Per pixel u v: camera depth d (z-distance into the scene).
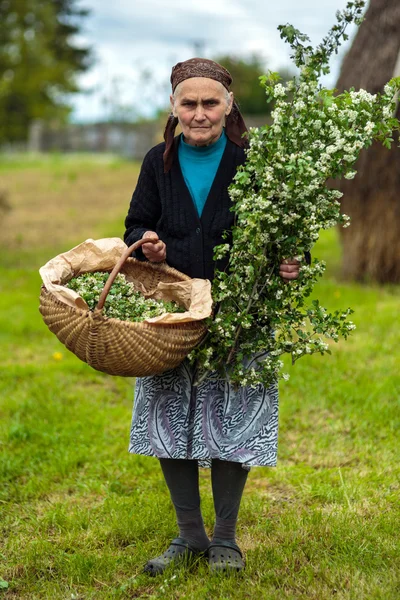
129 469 4.25
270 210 2.73
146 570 3.14
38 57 43.59
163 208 3.08
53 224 14.41
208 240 3.02
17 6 44.38
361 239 9.03
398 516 3.55
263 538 3.42
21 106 42.50
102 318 2.66
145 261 3.10
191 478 3.15
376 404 4.98
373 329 6.72
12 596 3.08
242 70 32.94
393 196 8.71
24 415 5.14
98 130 31.05
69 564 3.23
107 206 16.78
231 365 3.01
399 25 7.83
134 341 2.68
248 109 32.94
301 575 3.07
